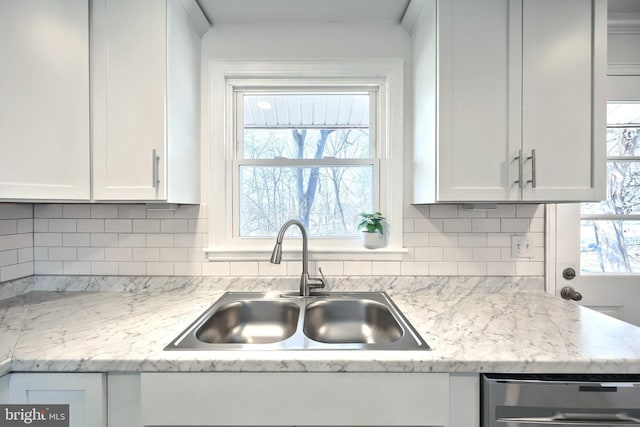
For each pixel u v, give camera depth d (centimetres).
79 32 119
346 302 143
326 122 168
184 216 157
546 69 123
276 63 158
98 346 90
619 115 160
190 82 146
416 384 86
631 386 83
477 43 123
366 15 153
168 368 84
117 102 123
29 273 152
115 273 155
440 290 156
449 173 124
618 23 154
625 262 159
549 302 138
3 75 101
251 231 166
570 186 124
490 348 91
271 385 85
